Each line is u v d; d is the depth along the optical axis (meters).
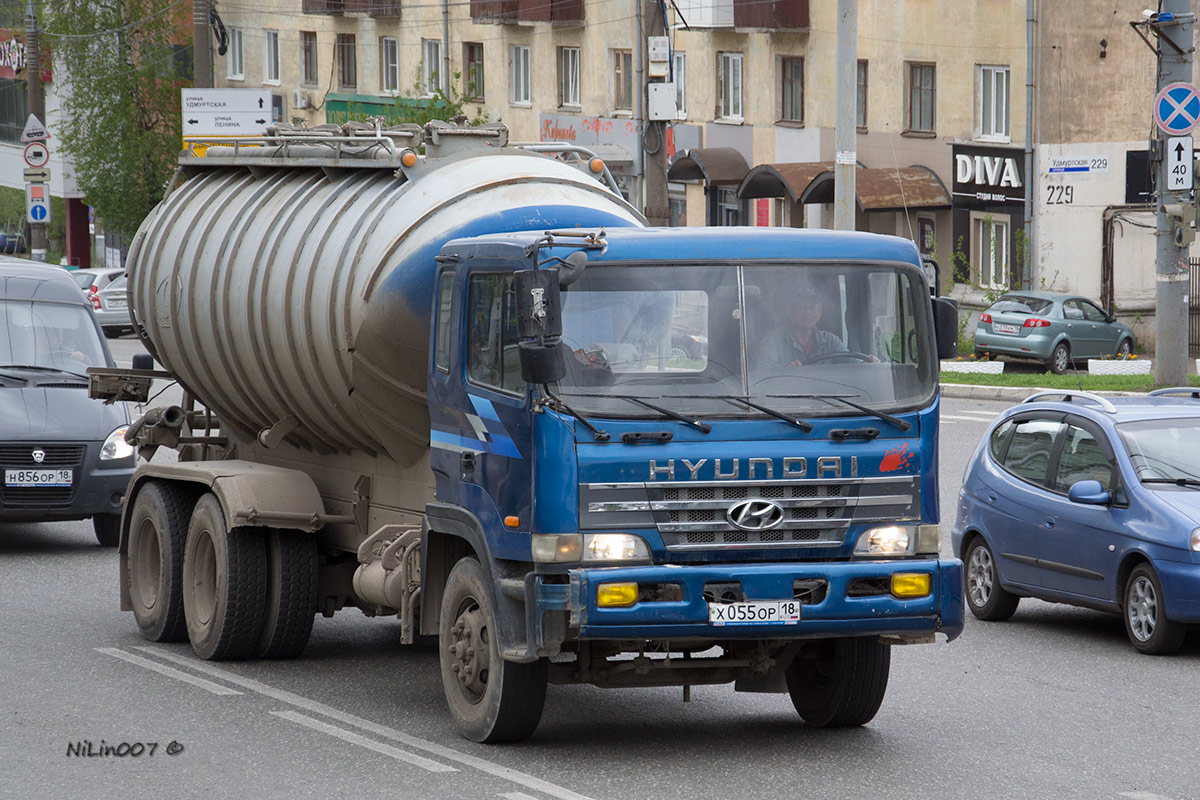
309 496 29.62
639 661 23.33
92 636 32.66
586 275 22.02
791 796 20.91
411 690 27.70
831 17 114.62
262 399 31.14
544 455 21.58
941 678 29.00
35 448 43.06
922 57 109.31
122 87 152.12
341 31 157.88
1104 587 31.86
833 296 22.61
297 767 22.47
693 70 126.81
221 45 156.25
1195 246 102.19
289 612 29.64
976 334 93.31
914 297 22.89
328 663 30.14
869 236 23.02
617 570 21.25
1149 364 84.19
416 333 26.23
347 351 26.86
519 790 21.14
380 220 27.33
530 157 28.47
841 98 78.12
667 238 22.36
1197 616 29.98
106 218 153.75
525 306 21.25
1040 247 103.06
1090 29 100.56
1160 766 22.77
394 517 28.39
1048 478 33.66
